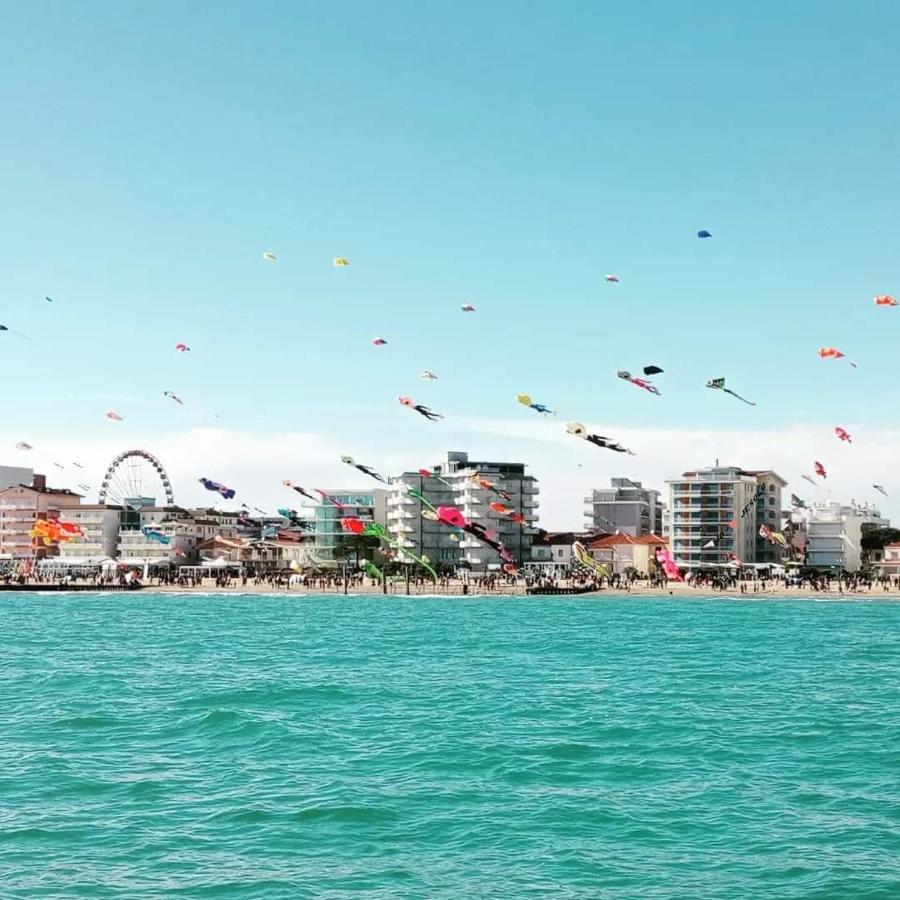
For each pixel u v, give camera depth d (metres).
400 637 107.81
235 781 37.22
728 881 26.70
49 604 185.88
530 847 29.52
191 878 26.69
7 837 30.06
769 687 64.75
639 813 33.19
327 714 52.88
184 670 74.88
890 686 65.25
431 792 35.78
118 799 34.56
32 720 50.62
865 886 26.27
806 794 35.81
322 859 28.33
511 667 76.94
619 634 111.94
